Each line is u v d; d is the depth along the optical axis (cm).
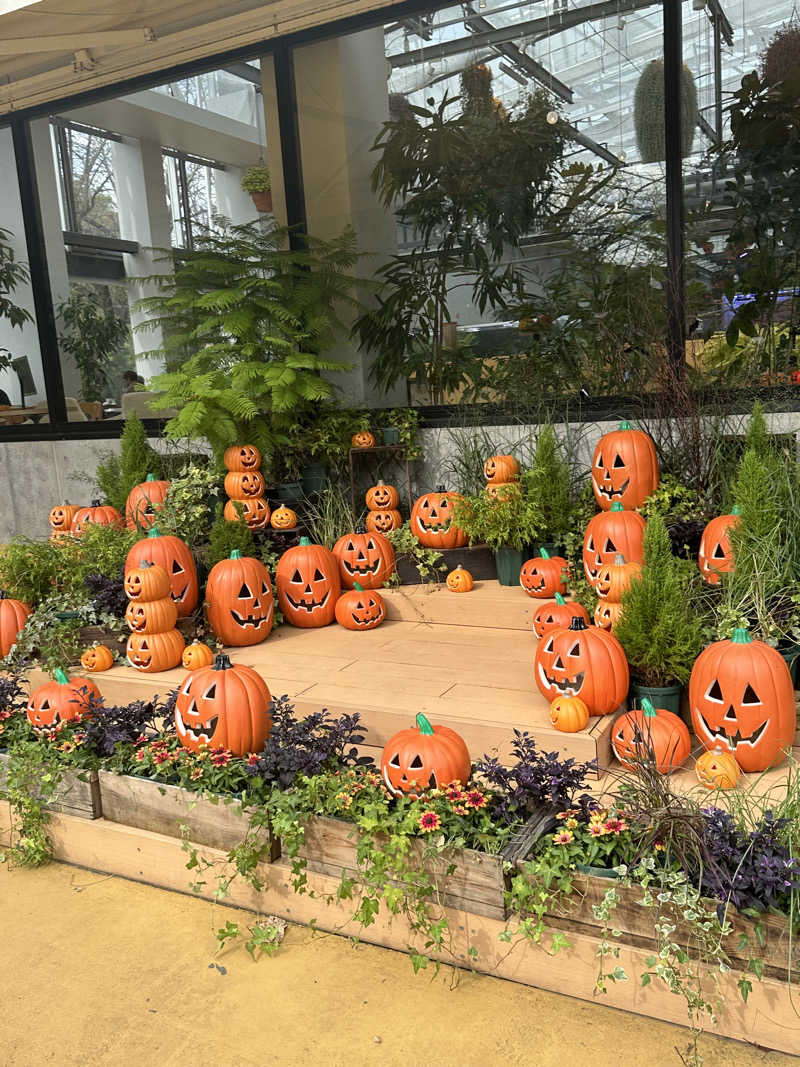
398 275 629
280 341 589
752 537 385
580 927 235
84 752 327
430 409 629
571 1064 212
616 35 539
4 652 474
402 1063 216
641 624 360
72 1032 234
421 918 249
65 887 309
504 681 400
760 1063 210
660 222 543
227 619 474
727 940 217
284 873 277
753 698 315
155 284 734
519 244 587
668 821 234
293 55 646
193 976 254
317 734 354
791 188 510
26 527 832
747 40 507
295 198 662
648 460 475
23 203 771
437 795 265
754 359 530
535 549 512
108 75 712
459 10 584
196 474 570
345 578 528
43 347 789
